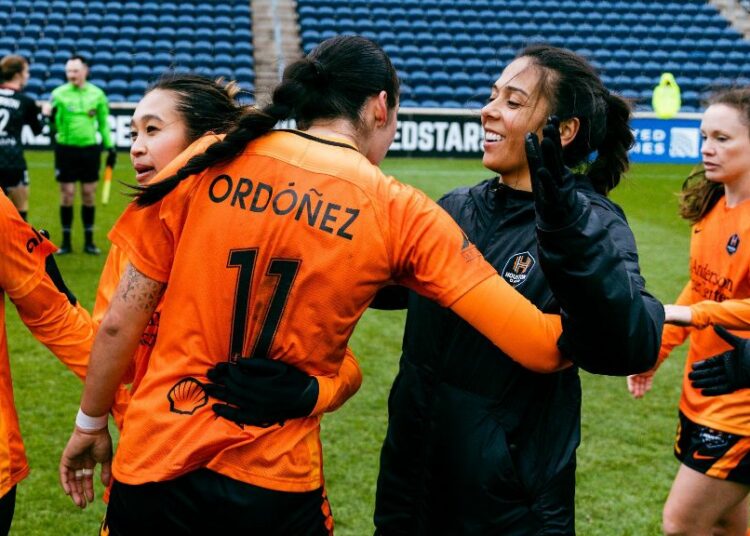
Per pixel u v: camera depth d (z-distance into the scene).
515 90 1.75
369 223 1.53
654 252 8.67
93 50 17.91
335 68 1.64
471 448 1.77
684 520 2.57
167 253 1.63
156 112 1.99
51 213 9.76
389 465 1.94
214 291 1.56
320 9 20.39
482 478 1.75
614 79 18.52
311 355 1.58
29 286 1.93
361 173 1.56
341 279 1.53
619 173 1.98
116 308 1.65
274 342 1.56
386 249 1.55
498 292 1.53
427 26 19.94
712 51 20.28
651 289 7.14
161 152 2.00
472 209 1.94
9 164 7.72
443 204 2.02
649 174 14.87
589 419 4.50
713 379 2.03
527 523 1.76
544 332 1.52
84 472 1.93
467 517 1.78
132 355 1.70
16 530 3.17
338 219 1.53
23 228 1.90
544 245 1.40
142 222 1.62
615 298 1.39
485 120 1.81
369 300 1.61
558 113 1.74
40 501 3.40
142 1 19.95
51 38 18.28
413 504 1.89
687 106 18.20
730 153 2.56
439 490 1.82
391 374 5.12
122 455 1.62
